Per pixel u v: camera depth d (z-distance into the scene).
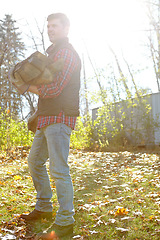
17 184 4.17
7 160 7.10
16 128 9.27
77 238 2.29
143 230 2.54
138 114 10.62
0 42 21.05
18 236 2.31
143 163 6.57
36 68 2.11
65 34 2.46
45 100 2.33
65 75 2.22
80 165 6.40
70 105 2.34
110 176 5.17
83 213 3.00
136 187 4.27
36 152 2.54
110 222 2.71
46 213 2.65
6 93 23.11
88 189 4.18
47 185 2.65
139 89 10.64
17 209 3.04
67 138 2.35
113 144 10.58
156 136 10.40
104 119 10.91
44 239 2.24
